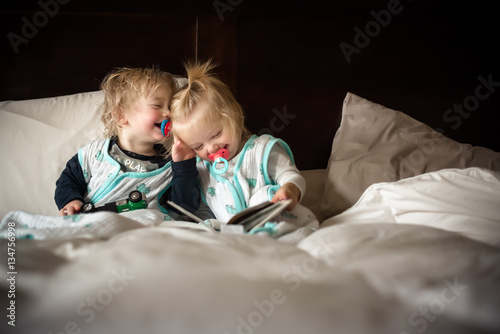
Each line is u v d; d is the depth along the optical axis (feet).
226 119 4.08
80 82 5.40
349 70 5.84
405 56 5.93
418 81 5.97
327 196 4.79
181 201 4.27
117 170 4.39
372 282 1.98
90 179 4.51
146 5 5.49
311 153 5.81
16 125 4.73
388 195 3.73
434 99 5.99
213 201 4.31
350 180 4.72
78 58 5.38
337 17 5.83
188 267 1.95
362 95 5.87
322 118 5.81
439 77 5.99
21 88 5.29
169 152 4.72
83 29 5.38
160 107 4.31
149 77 4.40
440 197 3.48
